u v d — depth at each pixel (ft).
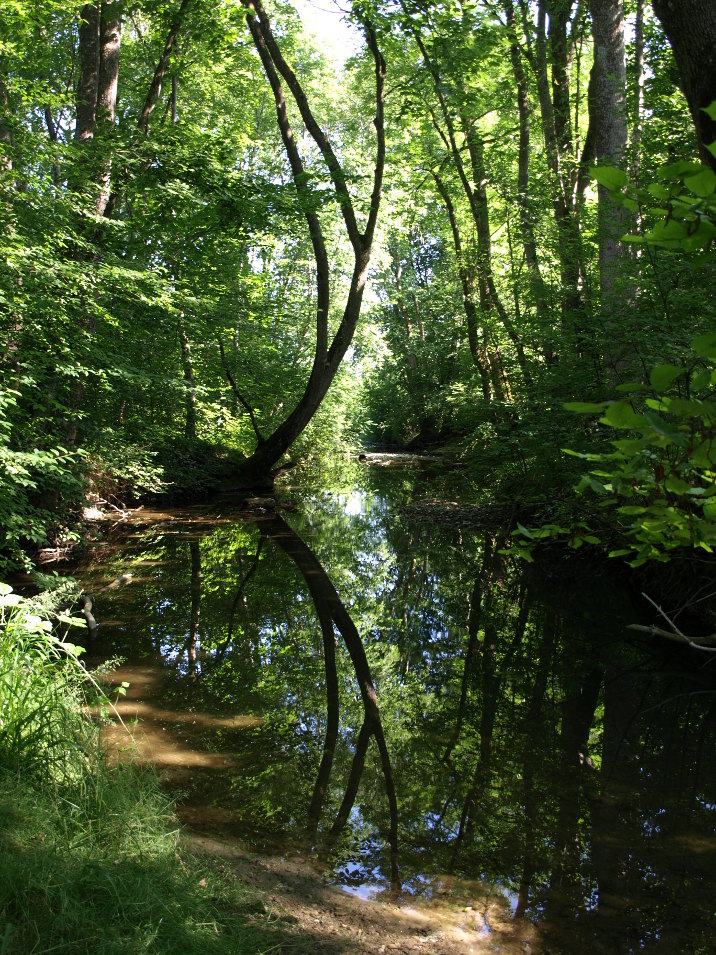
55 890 8.27
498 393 55.98
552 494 35.17
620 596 30.25
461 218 78.18
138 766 15.12
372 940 9.93
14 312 27.58
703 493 6.08
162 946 8.12
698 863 12.50
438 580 33.91
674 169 4.71
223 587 31.40
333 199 48.52
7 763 10.73
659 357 22.75
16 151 31.86
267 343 65.57
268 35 52.11
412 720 18.83
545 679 21.85
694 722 18.74
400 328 116.98
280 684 20.95
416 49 63.36
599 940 10.31
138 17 62.49
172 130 43.80
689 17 6.89
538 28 52.08
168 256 48.08
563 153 54.29
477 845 12.95
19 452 27.14
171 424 55.52
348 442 100.07
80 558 35.83
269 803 14.06
